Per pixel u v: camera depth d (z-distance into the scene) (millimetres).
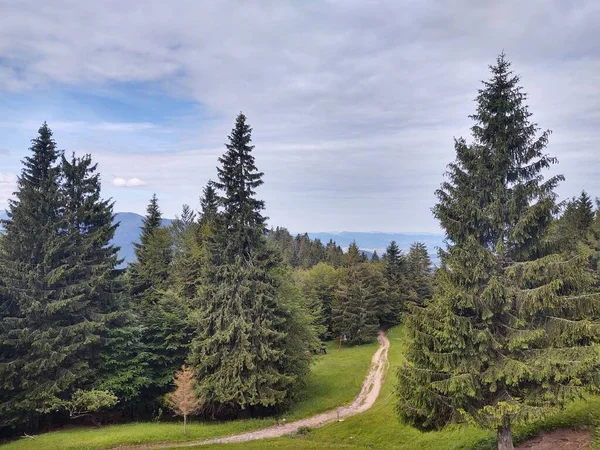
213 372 29594
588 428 15867
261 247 31234
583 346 13047
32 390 27281
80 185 32500
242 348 28562
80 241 31438
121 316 31891
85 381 29984
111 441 25094
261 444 23891
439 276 15820
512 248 15023
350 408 33812
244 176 30188
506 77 14883
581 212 45500
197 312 31172
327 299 72312
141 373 31641
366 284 70812
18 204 29234
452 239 15812
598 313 13578
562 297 13484
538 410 12945
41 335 27438
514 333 13969
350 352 57938
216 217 31031
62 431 28453
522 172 14875
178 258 52281
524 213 14344
